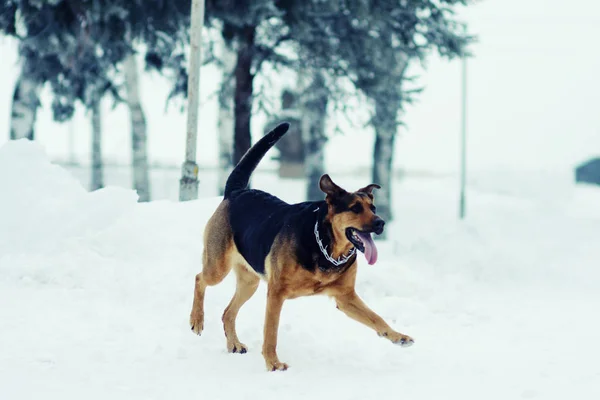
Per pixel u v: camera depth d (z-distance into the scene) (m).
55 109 19.19
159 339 6.54
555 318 8.23
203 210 10.23
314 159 23.33
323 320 7.46
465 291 10.05
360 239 5.42
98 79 18.70
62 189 9.99
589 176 58.28
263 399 4.93
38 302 7.61
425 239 12.74
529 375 5.62
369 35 16.05
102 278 8.40
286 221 5.78
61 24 14.61
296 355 6.10
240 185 6.82
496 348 6.62
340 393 5.10
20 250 9.23
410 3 15.78
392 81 16.67
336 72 16.44
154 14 14.56
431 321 7.89
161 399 4.91
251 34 15.74
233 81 19.33
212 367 5.74
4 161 10.11
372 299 8.65
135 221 9.55
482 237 12.47
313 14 15.41
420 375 5.61
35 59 17.34
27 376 5.32
